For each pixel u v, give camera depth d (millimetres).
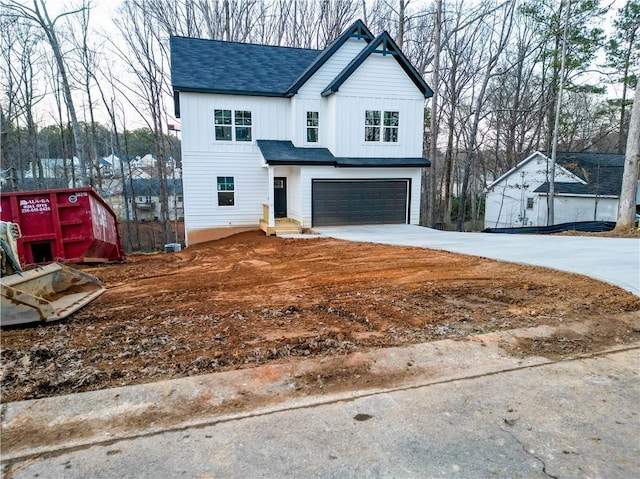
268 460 2297
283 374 3295
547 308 4984
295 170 15953
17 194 8625
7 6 16438
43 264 8547
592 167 22484
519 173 24750
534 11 21312
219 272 8430
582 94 26703
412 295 5738
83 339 4070
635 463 2268
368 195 16406
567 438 2502
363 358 3590
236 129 15781
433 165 20859
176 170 36219
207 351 3748
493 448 2406
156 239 30016
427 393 3029
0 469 2223
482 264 7844
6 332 4293
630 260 7754
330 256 9883
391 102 15969
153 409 2793
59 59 17703
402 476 2172
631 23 20797
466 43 24594
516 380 3234
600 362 3566
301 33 28172
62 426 2605
